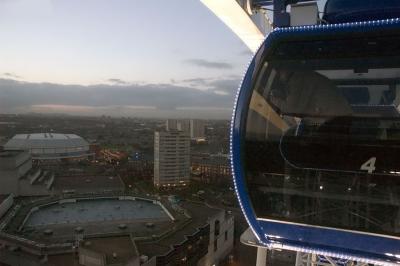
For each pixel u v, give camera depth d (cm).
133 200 7950
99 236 4572
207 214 6538
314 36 683
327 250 699
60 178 10706
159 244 4925
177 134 11712
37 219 6306
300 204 699
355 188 660
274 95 705
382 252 656
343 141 662
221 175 13600
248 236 857
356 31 661
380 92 652
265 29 1407
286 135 696
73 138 19325
